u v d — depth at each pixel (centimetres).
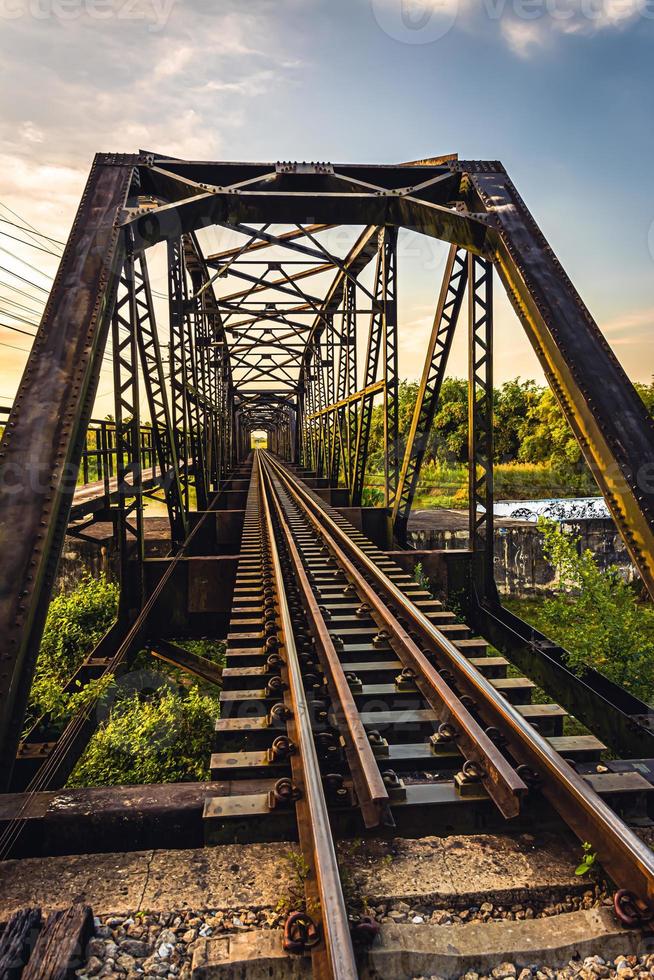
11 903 268
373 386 1516
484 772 349
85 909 254
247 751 407
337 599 776
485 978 235
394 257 1409
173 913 262
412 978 236
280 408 7894
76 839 321
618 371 561
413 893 272
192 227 832
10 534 450
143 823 323
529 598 1315
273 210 834
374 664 544
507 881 281
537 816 333
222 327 2844
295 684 432
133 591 938
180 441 1455
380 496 2194
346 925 226
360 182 827
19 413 519
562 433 3950
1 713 384
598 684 591
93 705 618
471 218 734
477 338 909
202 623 942
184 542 1128
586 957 243
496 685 482
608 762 369
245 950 239
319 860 257
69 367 554
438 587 943
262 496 1847
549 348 598
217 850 304
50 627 992
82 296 610
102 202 722
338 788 339
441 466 4628
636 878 262
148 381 1066
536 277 646
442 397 4831
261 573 872
